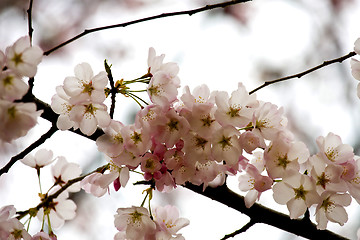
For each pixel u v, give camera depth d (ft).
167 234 5.12
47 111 5.13
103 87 5.05
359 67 5.27
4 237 5.08
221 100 5.06
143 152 5.03
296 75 5.19
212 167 5.08
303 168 5.38
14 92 4.93
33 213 5.18
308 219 5.25
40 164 5.31
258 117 5.08
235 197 5.24
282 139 5.07
